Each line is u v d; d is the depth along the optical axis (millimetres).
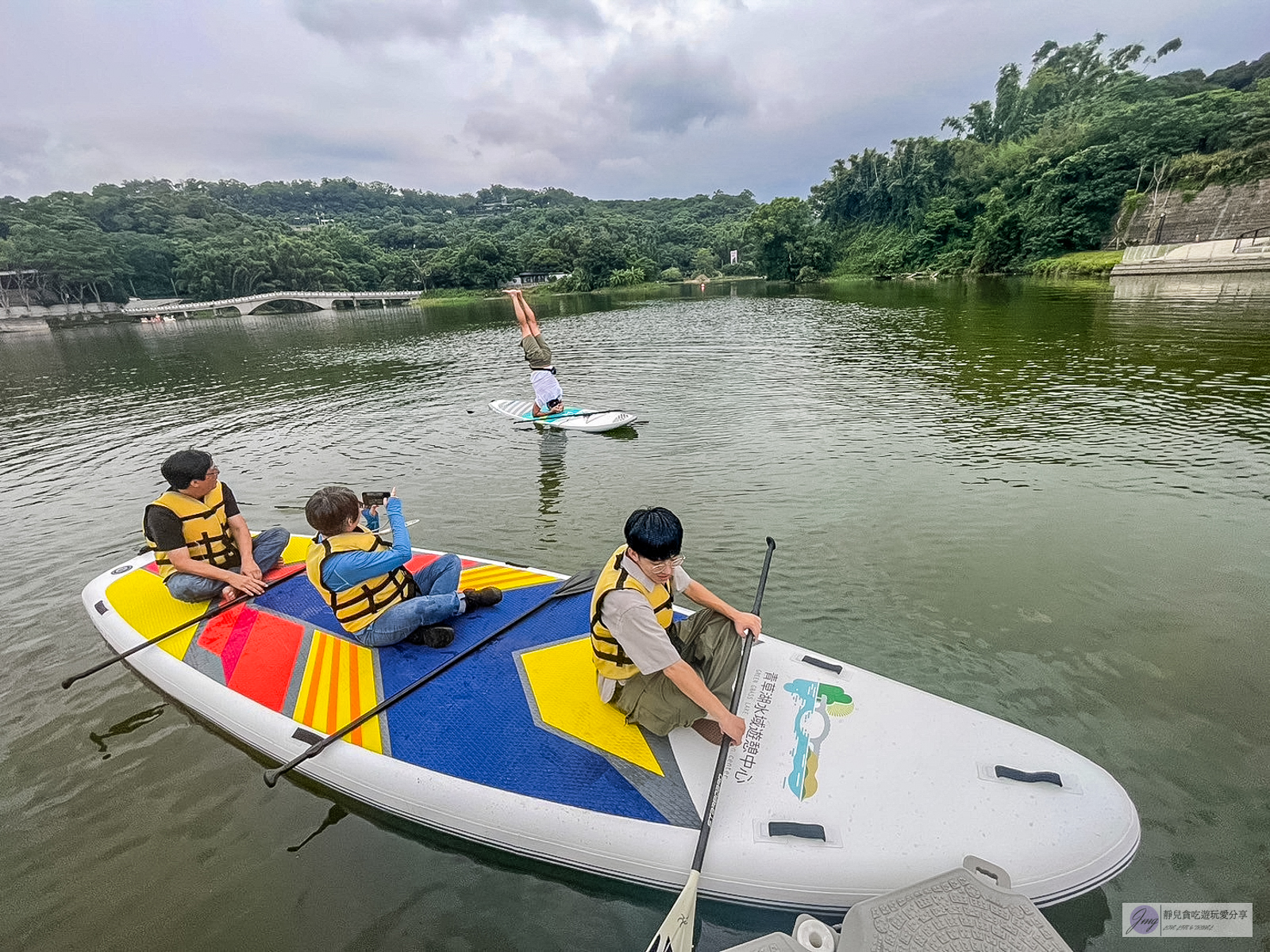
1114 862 2666
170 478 4586
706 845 2734
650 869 2805
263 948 2740
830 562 5695
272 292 88250
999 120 77188
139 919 2887
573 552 6191
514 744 3314
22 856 3225
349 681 3875
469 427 11336
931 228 63812
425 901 2924
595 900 2904
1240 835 2992
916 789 2928
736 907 2746
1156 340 15148
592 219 142250
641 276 80812
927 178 68750
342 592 3930
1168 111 48031
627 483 7977
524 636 4121
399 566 4047
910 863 2641
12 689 4508
